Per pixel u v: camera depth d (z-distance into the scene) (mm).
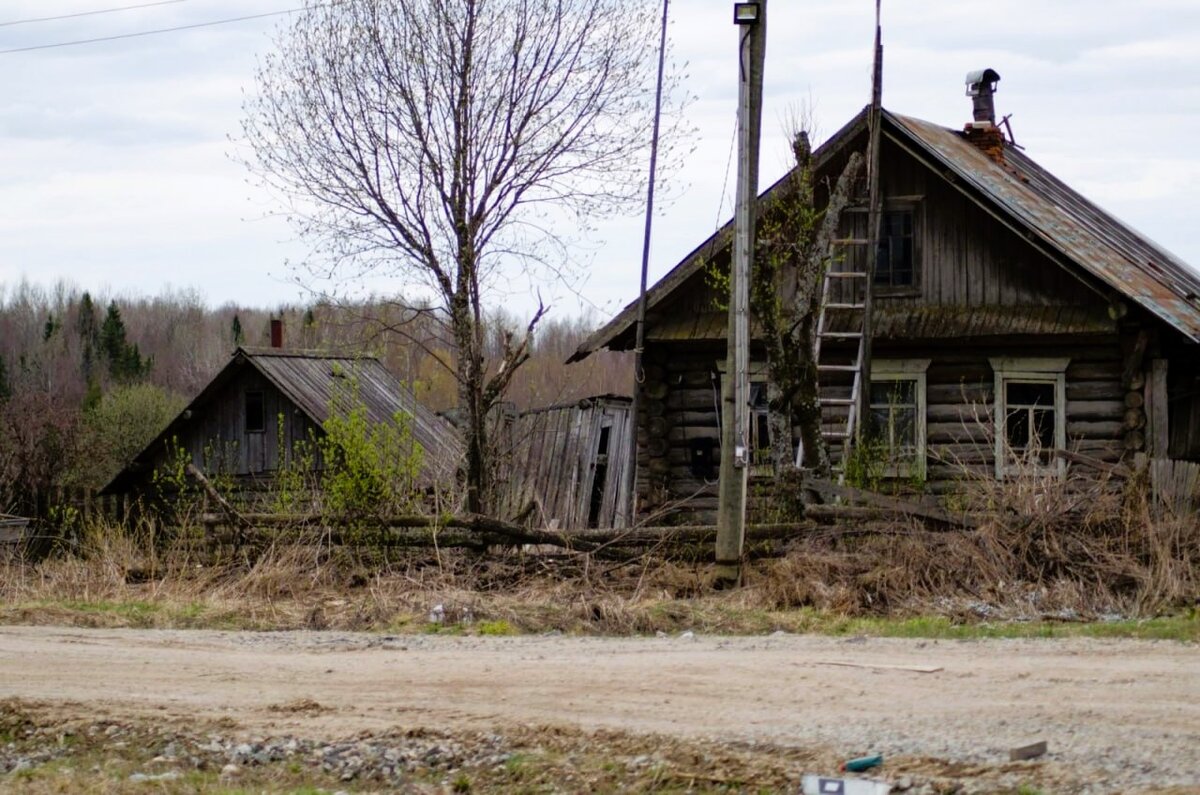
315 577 16562
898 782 7453
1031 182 25328
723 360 21859
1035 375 20578
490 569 16406
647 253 21469
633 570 16094
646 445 21969
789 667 10680
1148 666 10234
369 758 8602
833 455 21234
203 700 10242
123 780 8336
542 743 8672
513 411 25281
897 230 21453
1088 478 16016
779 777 7711
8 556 19141
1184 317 19234
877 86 20094
